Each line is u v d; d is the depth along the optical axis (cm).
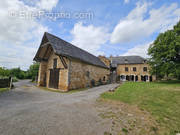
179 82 1430
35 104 463
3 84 975
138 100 554
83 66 1287
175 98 577
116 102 517
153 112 378
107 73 2152
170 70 1435
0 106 415
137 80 2525
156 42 1662
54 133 226
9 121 278
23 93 749
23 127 247
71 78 1046
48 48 1216
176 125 281
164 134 239
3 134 215
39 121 284
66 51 1089
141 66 2533
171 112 378
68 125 266
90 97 646
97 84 1634
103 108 423
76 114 348
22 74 3453
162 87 1016
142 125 278
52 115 331
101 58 2394
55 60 1204
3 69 1780
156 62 1609
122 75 2702
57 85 1084
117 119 315
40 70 1298
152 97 614
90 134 229
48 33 1106
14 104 454
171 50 1362
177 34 1478
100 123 285
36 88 1084
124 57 3025
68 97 651
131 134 235
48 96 684
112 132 240
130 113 368
